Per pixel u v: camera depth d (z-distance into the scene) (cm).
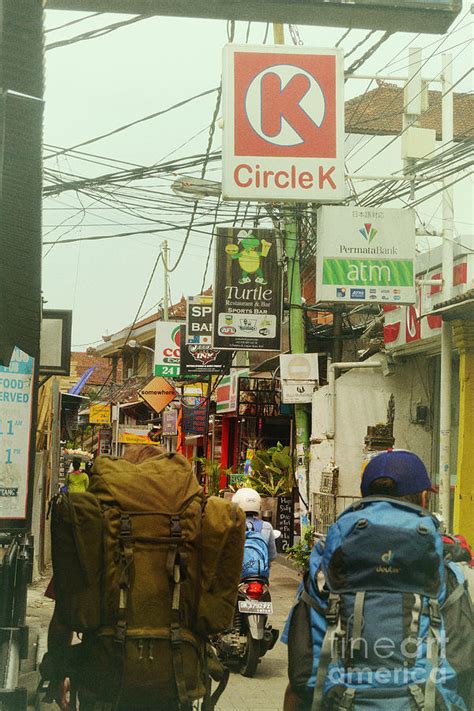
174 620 340
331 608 279
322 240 1216
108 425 4481
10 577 544
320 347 2019
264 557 839
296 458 1797
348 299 1212
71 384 5816
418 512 295
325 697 274
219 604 345
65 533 342
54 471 1880
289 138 1052
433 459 1537
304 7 599
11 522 607
